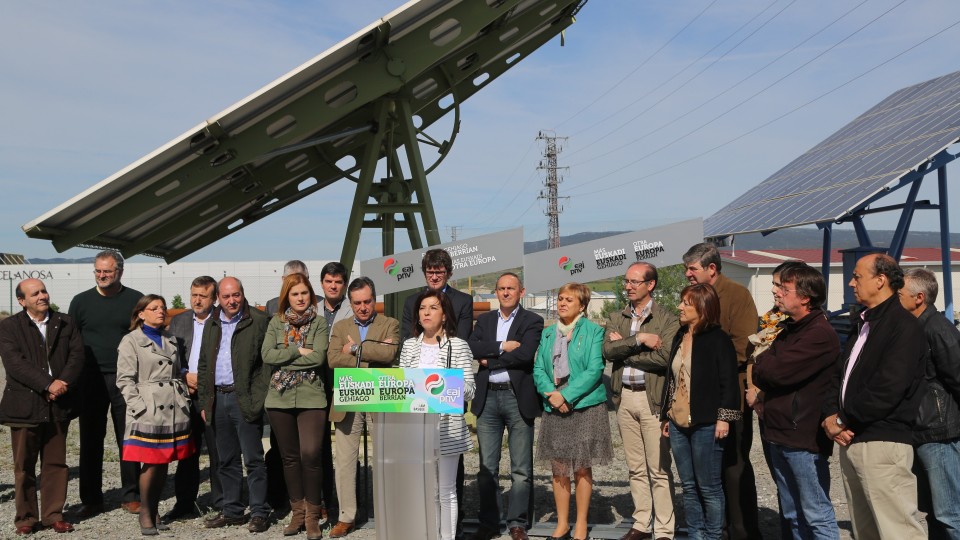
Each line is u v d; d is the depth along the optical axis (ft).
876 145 57.26
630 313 20.10
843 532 20.07
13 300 172.24
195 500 23.91
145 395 21.47
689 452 18.12
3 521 23.00
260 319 21.99
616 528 20.62
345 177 36.68
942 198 50.88
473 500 24.49
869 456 14.43
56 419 21.88
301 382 20.67
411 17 26.61
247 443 21.65
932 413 15.40
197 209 34.96
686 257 19.72
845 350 15.38
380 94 27.91
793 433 15.80
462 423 18.90
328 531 21.36
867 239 51.57
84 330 23.99
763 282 117.29
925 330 15.49
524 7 33.65
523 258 24.85
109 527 22.33
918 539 14.29
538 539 20.18
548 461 20.11
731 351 17.54
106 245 33.22
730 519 18.56
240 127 26.86
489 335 20.57
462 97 39.47
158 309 22.03
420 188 32.81
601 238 23.85
